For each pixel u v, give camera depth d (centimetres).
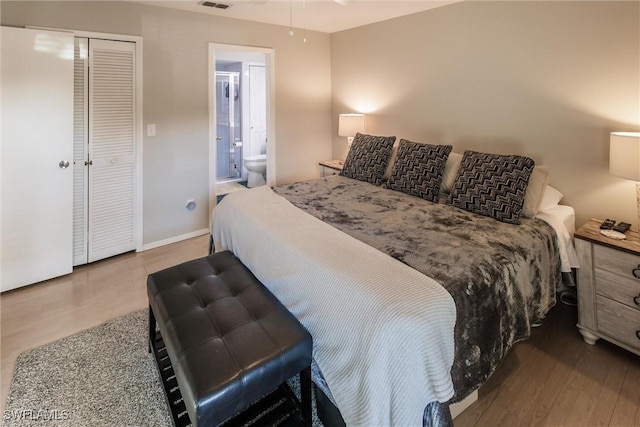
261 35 388
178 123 347
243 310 155
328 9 329
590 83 230
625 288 187
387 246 176
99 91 294
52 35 254
